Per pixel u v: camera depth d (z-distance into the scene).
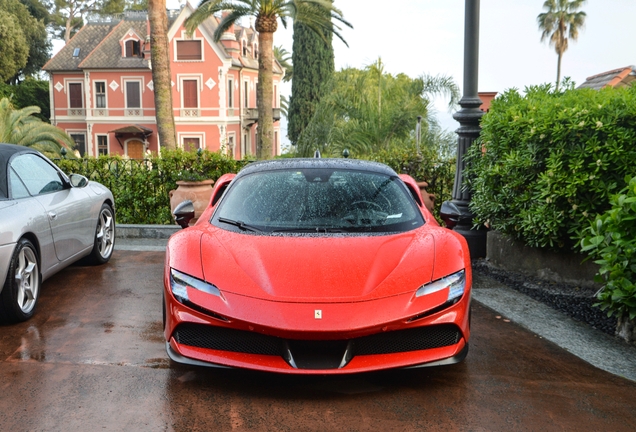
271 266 3.49
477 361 3.95
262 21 25.64
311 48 47.72
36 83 56.50
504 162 6.23
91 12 72.62
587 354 4.12
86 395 3.40
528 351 4.16
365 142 18.36
